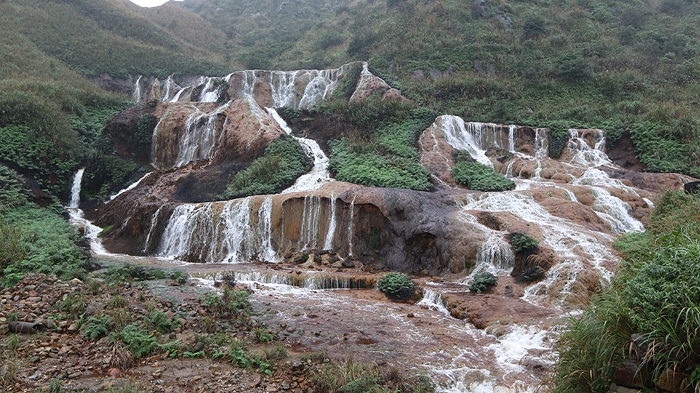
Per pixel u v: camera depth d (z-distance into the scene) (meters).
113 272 12.60
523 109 28.39
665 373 4.56
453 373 7.33
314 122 26.75
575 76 30.56
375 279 13.59
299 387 6.57
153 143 27.05
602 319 5.24
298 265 15.38
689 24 39.28
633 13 40.28
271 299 11.58
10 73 31.08
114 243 18.56
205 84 37.50
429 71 32.59
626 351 4.93
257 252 16.94
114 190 24.22
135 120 26.98
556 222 15.52
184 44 55.12
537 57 33.62
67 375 6.38
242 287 12.47
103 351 7.18
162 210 18.39
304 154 22.95
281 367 7.16
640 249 6.65
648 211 16.86
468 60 33.59
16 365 6.31
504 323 9.53
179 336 8.06
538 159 22.41
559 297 10.96
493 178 20.14
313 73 36.94
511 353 8.21
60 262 11.61
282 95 36.88
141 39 50.53
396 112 26.28
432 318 10.60
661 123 23.38
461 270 14.02
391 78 32.62
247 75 37.19
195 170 23.33
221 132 25.75
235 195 19.41
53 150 22.84
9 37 37.38
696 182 17.41
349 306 11.38
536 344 8.40
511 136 24.67
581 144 23.69
